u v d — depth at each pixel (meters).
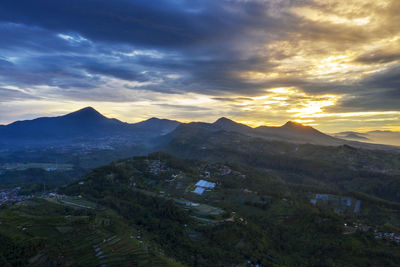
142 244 137.38
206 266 127.25
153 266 116.44
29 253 117.56
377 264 119.19
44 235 133.75
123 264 116.25
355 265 122.00
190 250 140.38
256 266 129.50
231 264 129.62
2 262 109.44
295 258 138.38
